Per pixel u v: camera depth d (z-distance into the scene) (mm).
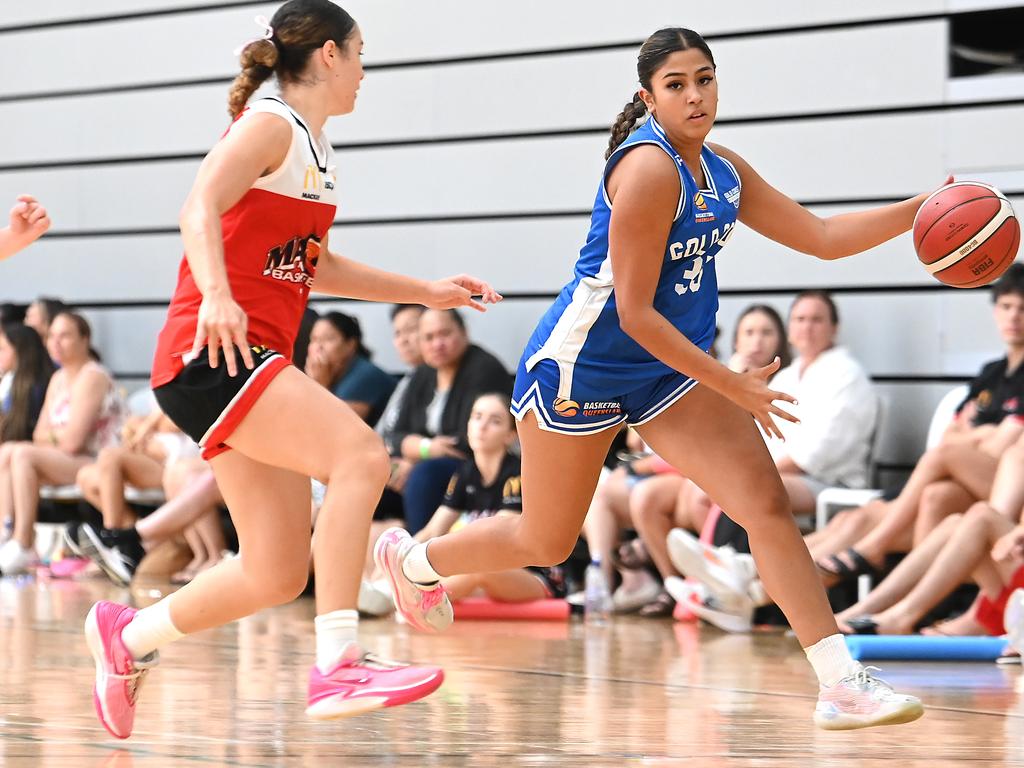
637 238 9789
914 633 17266
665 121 10023
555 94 26375
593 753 9641
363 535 9203
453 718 11141
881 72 23438
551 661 15148
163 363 9789
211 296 8891
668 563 20656
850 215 11148
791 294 24062
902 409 23109
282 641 16531
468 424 21547
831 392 20531
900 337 23203
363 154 28125
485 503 20734
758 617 19531
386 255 27953
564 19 26234
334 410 9352
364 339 27844
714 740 10234
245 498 9711
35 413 27516
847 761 9461
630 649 16438
